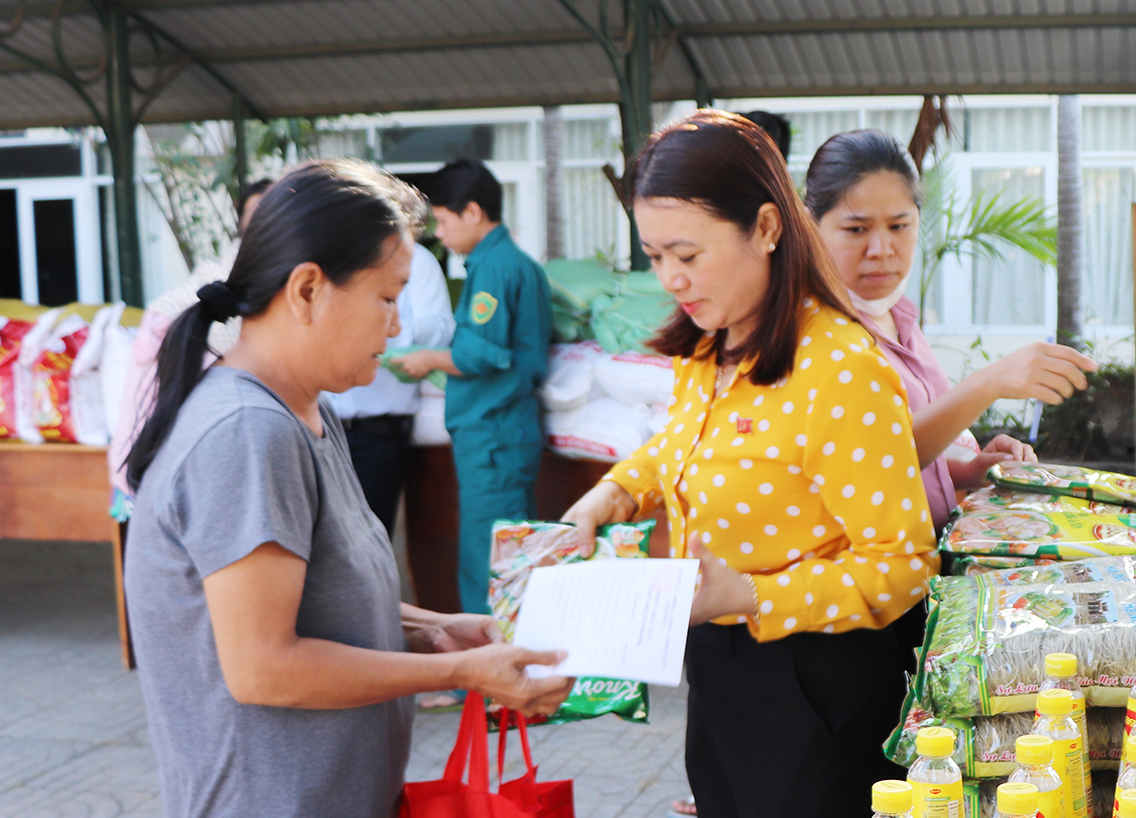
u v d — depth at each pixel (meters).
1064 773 1.20
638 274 4.27
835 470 1.48
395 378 3.87
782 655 1.57
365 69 6.74
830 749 1.57
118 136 6.38
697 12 5.64
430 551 4.41
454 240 3.77
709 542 1.61
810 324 1.51
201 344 1.33
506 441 3.74
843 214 1.88
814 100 9.92
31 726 3.88
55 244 12.27
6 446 4.55
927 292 9.78
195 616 1.27
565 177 11.05
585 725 3.79
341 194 1.31
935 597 1.48
